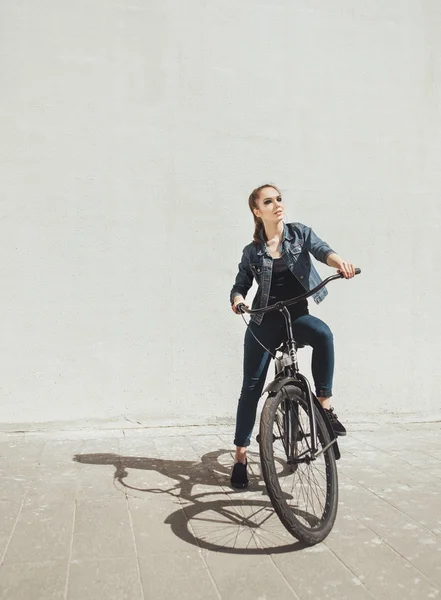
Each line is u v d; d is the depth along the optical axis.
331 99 4.93
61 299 4.52
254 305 3.27
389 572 2.36
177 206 4.67
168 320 4.65
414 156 5.05
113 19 4.62
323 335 3.07
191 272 4.69
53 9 4.54
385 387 5.00
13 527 2.76
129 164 4.62
